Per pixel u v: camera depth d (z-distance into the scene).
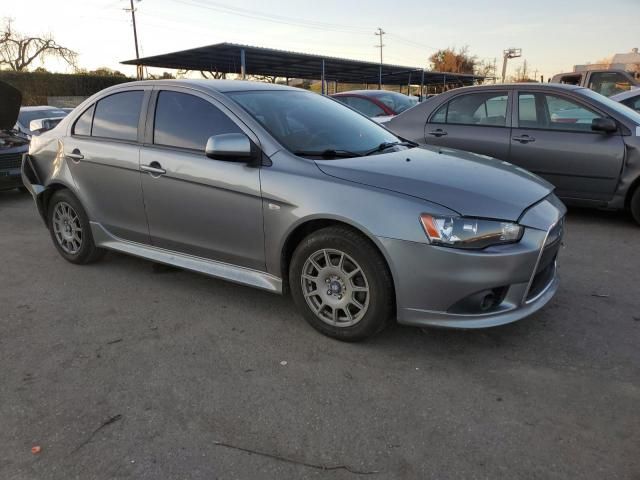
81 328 3.54
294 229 3.24
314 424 2.50
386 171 3.16
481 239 2.82
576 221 6.12
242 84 4.07
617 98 7.79
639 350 3.12
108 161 4.17
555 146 5.84
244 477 2.17
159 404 2.67
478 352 3.13
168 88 3.98
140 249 4.23
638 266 4.56
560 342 3.23
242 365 3.04
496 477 2.15
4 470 2.22
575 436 2.38
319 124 3.87
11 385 2.86
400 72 31.83
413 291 2.91
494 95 6.29
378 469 2.21
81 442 2.40
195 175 3.63
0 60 47.34
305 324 3.55
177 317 3.69
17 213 7.29
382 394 2.73
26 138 8.57
